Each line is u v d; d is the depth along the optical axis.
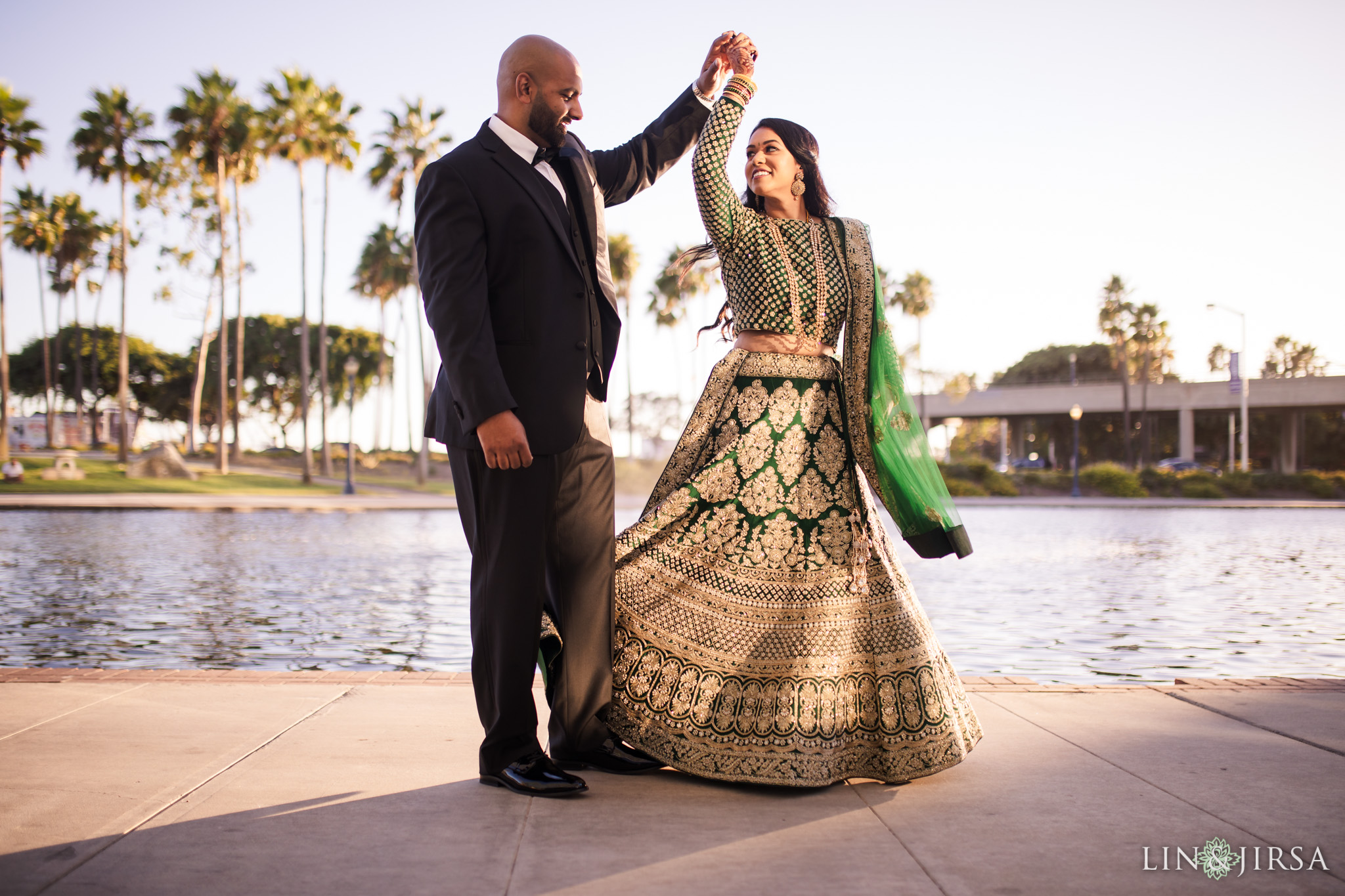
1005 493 40.88
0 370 37.06
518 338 2.31
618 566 2.51
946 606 8.71
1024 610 8.44
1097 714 3.25
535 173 2.39
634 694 2.44
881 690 2.42
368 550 14.74
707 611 2.44
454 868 1.83
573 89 2.39
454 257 2.24
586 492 2.42
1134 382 63.09
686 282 2.90
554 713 2.49
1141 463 56.94
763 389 2.54
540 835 2.03
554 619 2.48
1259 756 2.71
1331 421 72.19
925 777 2.47
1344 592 9.79
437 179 2.29
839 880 1.78
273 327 65.94
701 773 2.37
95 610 8.11
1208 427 75.12
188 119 35.72
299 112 35.09
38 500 26.66
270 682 3.74
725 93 2.55
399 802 2.25
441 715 3.18
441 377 2.53
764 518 2.48
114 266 49.47
